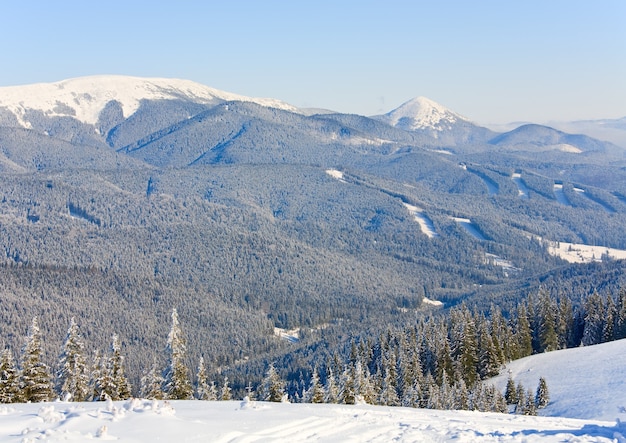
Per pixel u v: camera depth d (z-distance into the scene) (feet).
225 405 83.05
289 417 71.20
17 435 58.03
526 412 191.62
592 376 216.13
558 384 219.61
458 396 214.69
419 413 84.38
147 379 173.99
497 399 206.39
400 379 260.01
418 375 254.68
